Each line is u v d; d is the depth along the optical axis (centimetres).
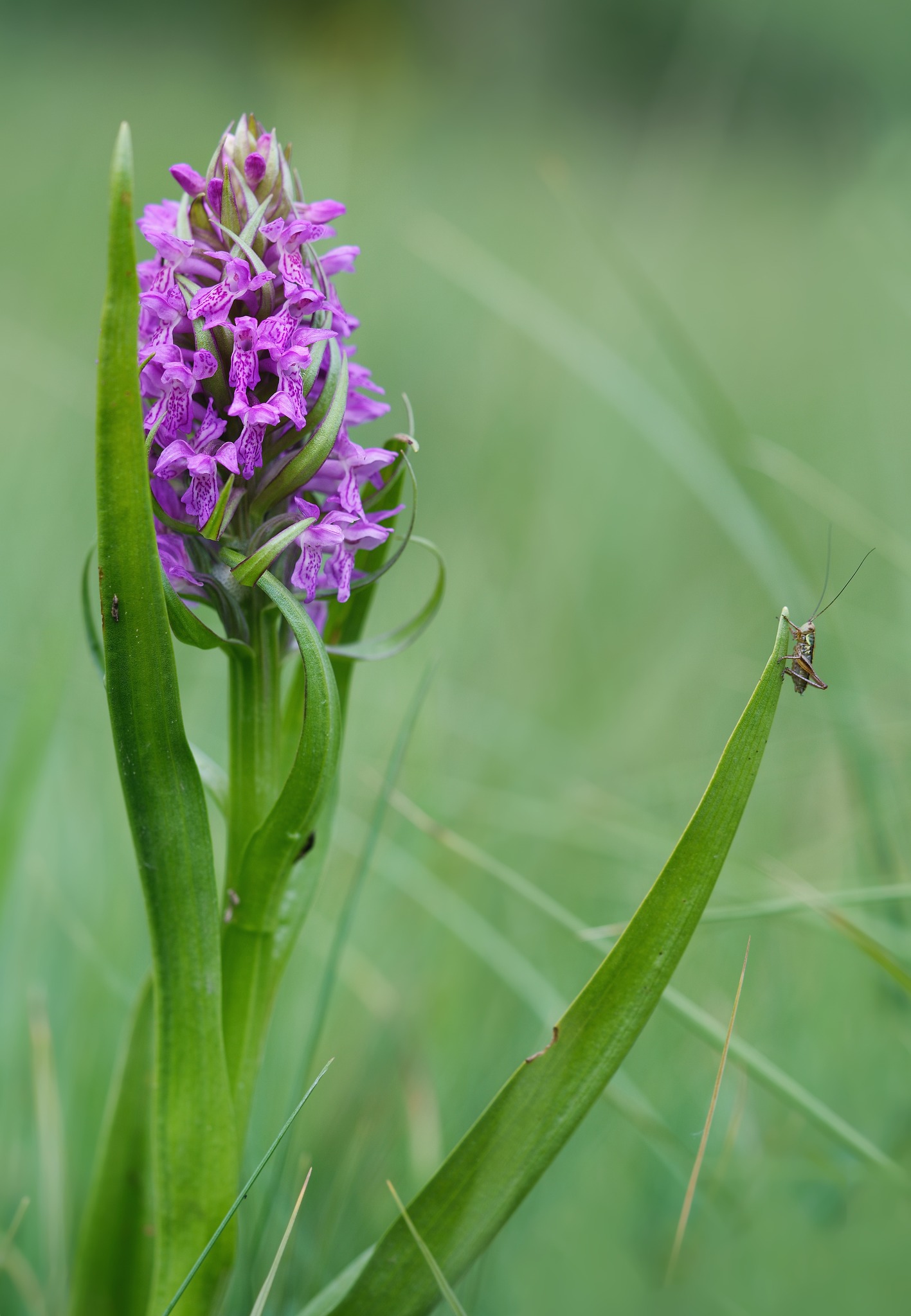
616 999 56
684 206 162
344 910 63
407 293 139
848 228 104
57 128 195
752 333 160
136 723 56
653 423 75
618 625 109
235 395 57
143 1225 60
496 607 103
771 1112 66
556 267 155
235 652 58
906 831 67
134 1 252
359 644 59
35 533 96
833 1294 54
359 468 58
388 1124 66
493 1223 57
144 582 55
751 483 69
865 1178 60
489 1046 68
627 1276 58
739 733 56
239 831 58
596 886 73
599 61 262
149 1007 59
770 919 66
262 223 57
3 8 251
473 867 72
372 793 75
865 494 98
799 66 215
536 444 126
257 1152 64
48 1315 62
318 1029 62
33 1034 64
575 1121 57
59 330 132
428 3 228
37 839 71
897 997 65
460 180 190
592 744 93
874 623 83
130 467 55
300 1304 61
